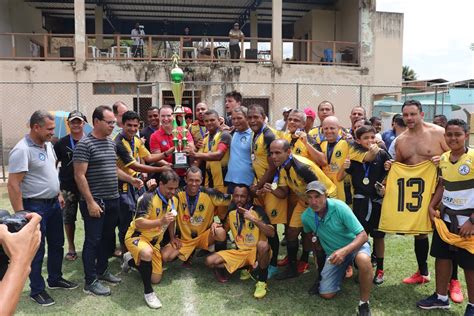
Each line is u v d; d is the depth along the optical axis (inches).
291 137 187.2
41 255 153.0
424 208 161.0
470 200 137.0
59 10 828.0
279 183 170.4
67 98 584.7
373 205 171.2
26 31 761.6
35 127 145.6
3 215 50.3
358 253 144.1
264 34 972.6
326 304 154.9
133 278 179.6
